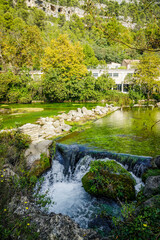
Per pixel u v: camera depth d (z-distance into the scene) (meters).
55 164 8.07
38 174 7.04
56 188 6.99
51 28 81.94
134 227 3.03
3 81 28.81
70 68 35.94
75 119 15.91
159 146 8.56
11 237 3.02
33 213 3.89
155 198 4.17
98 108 21.56
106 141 9.61
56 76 30.97
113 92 33.88
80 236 3.41
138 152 7.83
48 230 3.43
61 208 5.59
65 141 9.70
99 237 3.47
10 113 19.36
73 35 71.94
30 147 8.11
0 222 3.16
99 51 65.75
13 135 8.56
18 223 3.24
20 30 38.53
